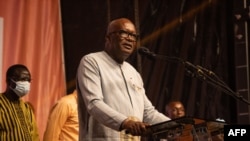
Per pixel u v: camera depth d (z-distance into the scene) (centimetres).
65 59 693
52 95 655
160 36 738
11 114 472
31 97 636
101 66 349
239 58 741
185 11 754
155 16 741
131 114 347
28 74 487
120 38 353
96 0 720
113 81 349
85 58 353
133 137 344
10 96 483
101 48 709
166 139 306
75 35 704
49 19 673
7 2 642
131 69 374
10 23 640
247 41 742
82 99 348
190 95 735
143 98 371
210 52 750
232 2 759
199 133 305
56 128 520
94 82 338
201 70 386
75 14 710
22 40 645
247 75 736
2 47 626
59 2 691
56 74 666
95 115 321
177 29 746
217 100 741
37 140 496
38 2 668
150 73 723
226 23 758
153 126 293
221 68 749
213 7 755
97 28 713
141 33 730
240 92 736
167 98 727
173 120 287
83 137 345
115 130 318
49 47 666
